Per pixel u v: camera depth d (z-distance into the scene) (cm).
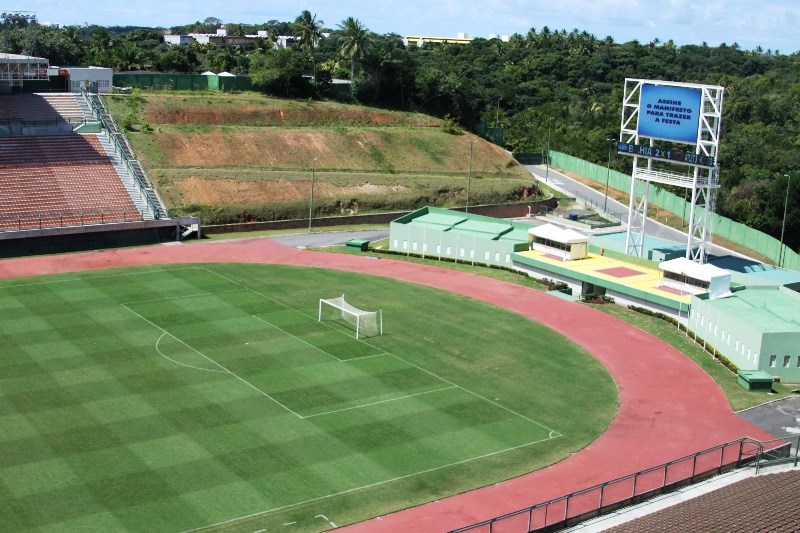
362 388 6719
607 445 5969
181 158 13638
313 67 17762
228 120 15275
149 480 5206
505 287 9762
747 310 7969
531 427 6197
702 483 5434
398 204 13900
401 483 5319
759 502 4919
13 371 6725
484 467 5569
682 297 8738
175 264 10138
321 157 14875
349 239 12056
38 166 12062
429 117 17575
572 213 14250
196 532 4697
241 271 9975
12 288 8850
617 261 10244
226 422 6022
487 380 7031
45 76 14612
